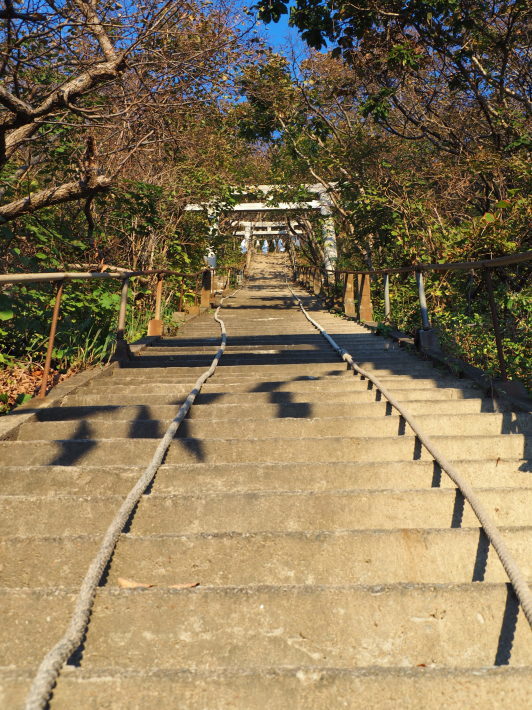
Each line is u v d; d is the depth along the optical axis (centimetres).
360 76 1140
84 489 302
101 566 212
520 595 192
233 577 235
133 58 601
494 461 310
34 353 651
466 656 199
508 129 1038
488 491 276
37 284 706
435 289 904
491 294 438
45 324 682
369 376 479
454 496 273
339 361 659
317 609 202
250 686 162
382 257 1501
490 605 203
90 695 159
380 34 1088
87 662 194
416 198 1185
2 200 796
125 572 234
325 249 2081
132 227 998
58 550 234
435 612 202
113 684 160
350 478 306
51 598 201
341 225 1783
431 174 1227
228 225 2059
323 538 237
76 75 660
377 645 200
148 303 1191
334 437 351
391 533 238
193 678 161
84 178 638
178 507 270
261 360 664
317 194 1889
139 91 649
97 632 198
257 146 1767
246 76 773
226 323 1263
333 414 415
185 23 647
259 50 698
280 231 3619
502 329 597
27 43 599
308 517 271
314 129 1580
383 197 1230
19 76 626
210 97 723
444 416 378
